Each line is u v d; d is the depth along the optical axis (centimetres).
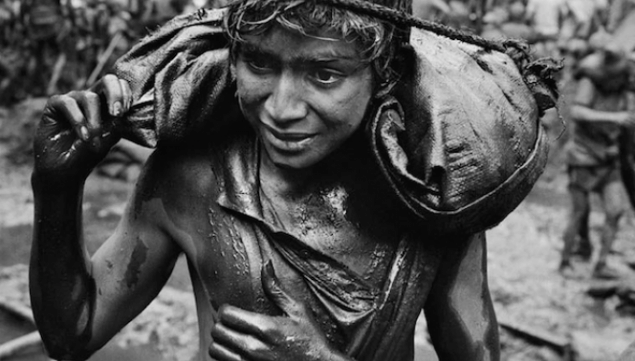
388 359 155
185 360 628
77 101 143
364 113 137
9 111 1317
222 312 146
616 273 815
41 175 148
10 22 1398
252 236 153
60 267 157
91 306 163
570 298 762
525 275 803
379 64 136
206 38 147
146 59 148
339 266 152
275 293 148
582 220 818
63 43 1380
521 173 143
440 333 164
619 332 709
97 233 933
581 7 1170
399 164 139
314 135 134
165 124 144
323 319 151
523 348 687
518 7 1220
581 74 789
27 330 703
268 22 126
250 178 155
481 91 145
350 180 155
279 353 143
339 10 126
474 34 154
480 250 163
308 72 131
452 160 139
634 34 1088
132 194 165
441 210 141
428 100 141
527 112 148
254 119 137
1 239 900
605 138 783
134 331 648
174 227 160
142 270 165
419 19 135
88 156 147
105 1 1345
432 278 156
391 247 155
